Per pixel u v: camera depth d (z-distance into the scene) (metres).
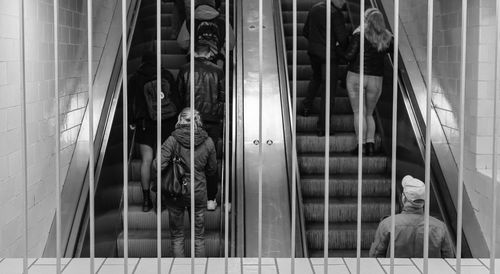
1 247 4.32
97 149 5.64
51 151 5.45
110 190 5.82
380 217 6.09
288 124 6.38
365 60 6.35
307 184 6.26
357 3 8.11
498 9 2.63
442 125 6.16
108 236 5.67
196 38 6.27
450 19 6.04
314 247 5.80
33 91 5.05
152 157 5.99
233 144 5.82
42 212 5.14
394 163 2.74
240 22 8.00
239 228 5.26
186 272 3.04
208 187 5.86
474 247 5.20
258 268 2.88
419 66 6.50
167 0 8.52
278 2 8.34
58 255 2.77
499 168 5.30
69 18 6.13
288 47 8.37
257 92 6.90
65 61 5.95
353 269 3.07
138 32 7.30
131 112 6.34
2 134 4.39
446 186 5.58
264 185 5.85
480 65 5.42
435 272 3.05
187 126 5.13
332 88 6.87
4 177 4.41
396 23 2.70
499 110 5.34
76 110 6.14
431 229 4.12
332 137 6.75
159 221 2.79
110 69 6.28
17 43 4.70
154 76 5.94
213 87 5.89
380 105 6.99
